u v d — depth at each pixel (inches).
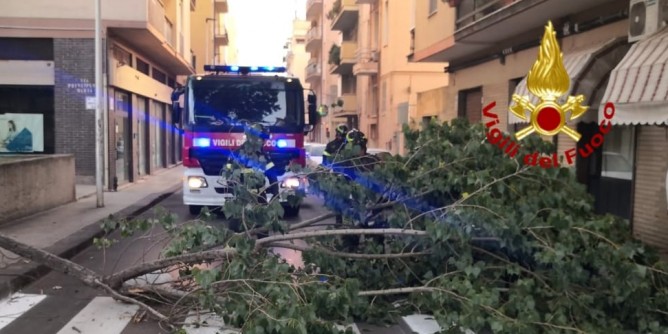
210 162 416.2
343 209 227.6
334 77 1968.5
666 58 266.4
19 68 615.5
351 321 181.9
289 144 412.5
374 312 201.3
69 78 616.4
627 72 291.1
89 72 616.7
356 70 1188.5
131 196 569.9
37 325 200.1
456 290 181.0
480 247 202.4
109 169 633.0
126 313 211.9
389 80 1063.0
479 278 195.5
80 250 323.6
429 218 208.7
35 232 351.9
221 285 188.4
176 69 1062.4
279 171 259.8
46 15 609.0
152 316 203.0
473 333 179.0
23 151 631.8
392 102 1048.2
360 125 1341.0
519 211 195.3
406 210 218.2
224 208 206.2
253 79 421.4
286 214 482.0
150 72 882.8
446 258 205.0
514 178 217.9
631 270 171.6
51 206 457.1
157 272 221.0
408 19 1043.9
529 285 175.9
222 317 186.5
